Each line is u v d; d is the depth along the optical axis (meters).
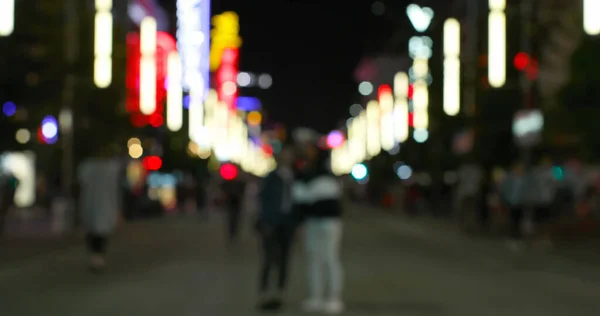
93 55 35.09
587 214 26.28
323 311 12.27
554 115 27.39
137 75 51.81
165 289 14.79
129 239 28.88
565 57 35.41
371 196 75.06
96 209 17.53
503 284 15.84
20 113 28.36
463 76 43.31
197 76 87.69
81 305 12.72
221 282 15.92
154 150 61.12
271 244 12.77
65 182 31.48
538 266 19.44
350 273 17.70
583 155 26.86
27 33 27.95
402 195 57.22
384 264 19.75
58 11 29.67
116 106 38.19
